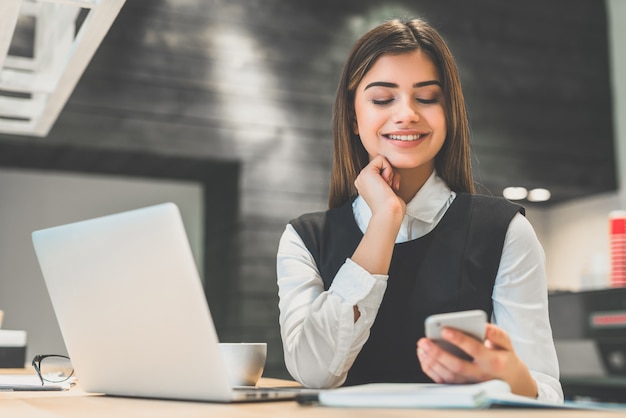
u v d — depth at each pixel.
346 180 1.39
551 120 4.75
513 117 4.66
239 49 4.11
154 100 3.92
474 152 4.54
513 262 1.20
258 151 4.08
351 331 1.08
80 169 4.21
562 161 4.74
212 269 4.41
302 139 4.18
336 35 4.32
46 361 1.24
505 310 1.19
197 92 4.00
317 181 4.18
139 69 3.91
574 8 4.91
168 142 3.92
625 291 3.27
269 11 4.20
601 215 4.98
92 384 1.09
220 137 4.02
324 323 1.09
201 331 0.88
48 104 2.05
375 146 1.27
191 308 0.88
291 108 4.18
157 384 0.97
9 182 4.31
